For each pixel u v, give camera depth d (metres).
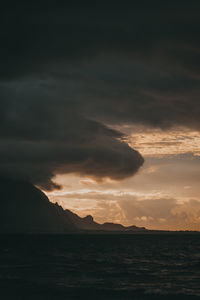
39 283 40.31
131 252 101.25
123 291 35.94
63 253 92.81
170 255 91.00
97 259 74.94
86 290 36.22
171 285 40.50
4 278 43.91
